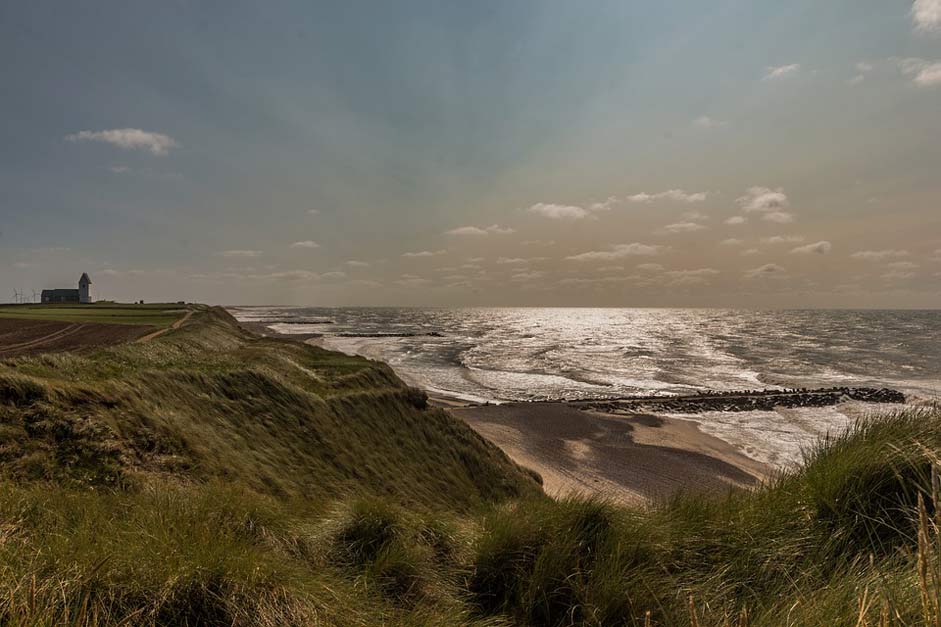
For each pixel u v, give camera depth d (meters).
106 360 18.67
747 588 3.91
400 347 107.50
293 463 16.42
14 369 12.76
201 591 3.66
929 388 56.69
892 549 3.72
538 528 5.36
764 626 3.00
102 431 11.41
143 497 6.50
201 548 4.15
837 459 4.97
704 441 35.94
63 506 5.57
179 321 57.47
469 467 25.11
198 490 7.49
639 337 143.62
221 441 14.91
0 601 3.09
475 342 125.25
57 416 11.12
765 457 32.22
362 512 6.03
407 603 4.64
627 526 5.13
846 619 2.66
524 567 4.96
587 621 4.01
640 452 33.31
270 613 3.65
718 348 107.62
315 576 4.50
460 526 6.27
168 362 21.58
